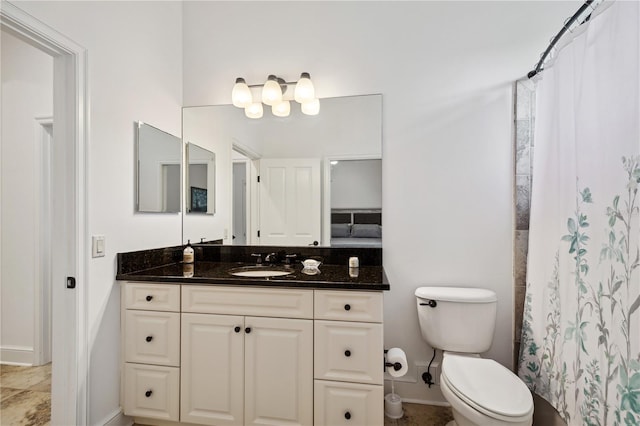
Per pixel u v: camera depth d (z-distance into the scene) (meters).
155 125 1.91
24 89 2.29
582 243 1.23
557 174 1.44
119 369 1.62
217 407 1.53
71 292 1.39
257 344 1.50
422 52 1.92
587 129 1.20
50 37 1.27
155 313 1.58
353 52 2.00
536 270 1.61
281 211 2.07
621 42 1.03
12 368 2.23
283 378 1.48
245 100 2.01
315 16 2.04
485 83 1.85
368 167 1.97
